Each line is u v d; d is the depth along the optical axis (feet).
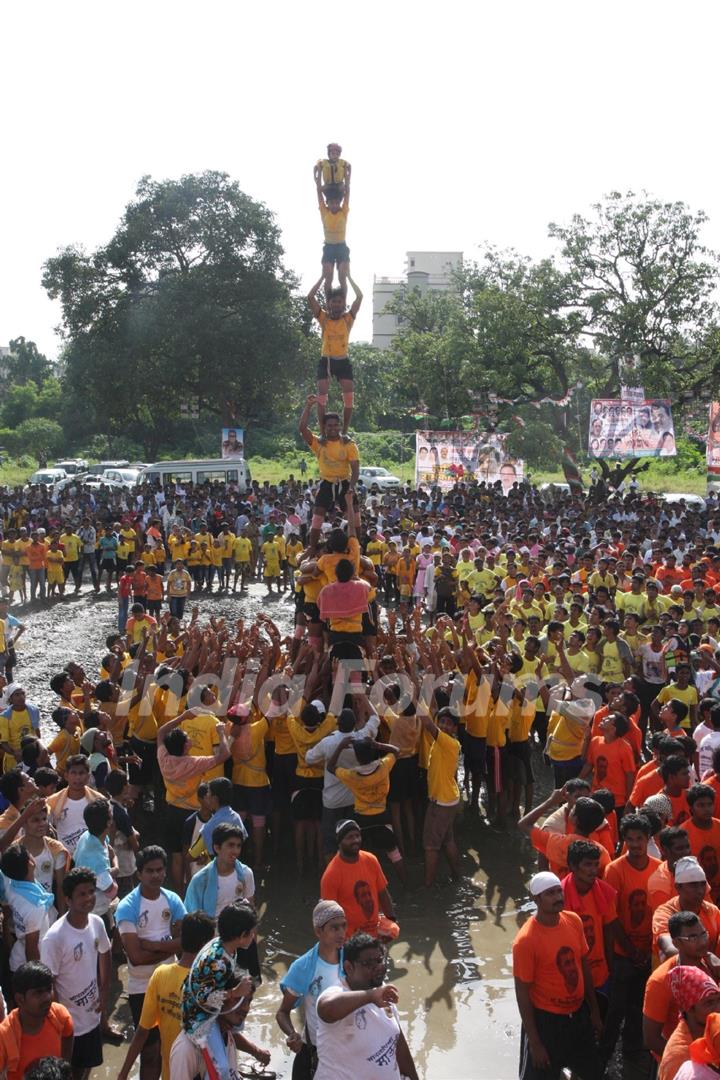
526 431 128.36
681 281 117.80
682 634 44.60
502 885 33.22
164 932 21.52
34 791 25.07
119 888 29.22
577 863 21.22
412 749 34.63
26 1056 17.04
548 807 26.11
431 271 353.92
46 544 85.51
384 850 33.50
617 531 82.38
